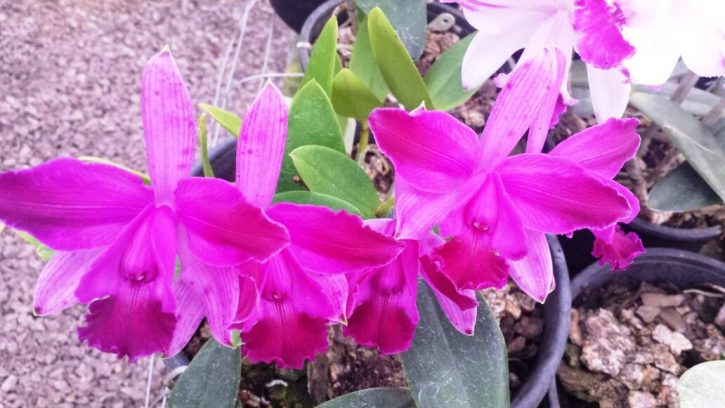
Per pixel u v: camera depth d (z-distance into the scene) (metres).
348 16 0.53
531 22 0.32
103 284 0.22
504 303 0.38
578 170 0.22
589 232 0.44
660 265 0.42
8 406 0.56
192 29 0.78
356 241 0.22
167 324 0.23
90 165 0.21
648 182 0.47
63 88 0.72
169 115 0.21
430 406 0.28
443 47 0.51
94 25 0.77
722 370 0.32
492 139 0.23
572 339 0.40
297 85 0.64
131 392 0.57
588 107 0.45
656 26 0.26
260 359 0.25
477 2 0.30
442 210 0.24
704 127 0.40
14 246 0.63
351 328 0.26
